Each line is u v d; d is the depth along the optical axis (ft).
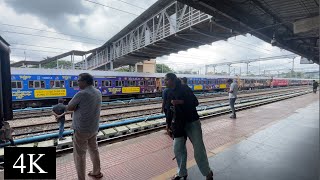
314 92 76.74
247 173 11.18
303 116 27.73
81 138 9.94
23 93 50.34
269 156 13.51
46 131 28.53
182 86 10.33
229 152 14.33
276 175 10.87
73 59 122.01
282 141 16.63
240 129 21.17
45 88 53.67
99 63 138.31
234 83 26.76
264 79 143.84
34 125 31.60
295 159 12.91
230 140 17.46
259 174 11.03
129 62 118.42
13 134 26.71
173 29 60.34
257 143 16.24
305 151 14.28
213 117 29.99
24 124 32.63
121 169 12.30
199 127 10.33
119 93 69.82
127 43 96.94
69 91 57.93
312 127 21.21
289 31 35.88
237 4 24.77
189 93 10.25
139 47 80.74
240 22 26.73
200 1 21.67
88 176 11.43
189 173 11.41
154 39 69.46
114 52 112.37
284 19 29.66
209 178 10.08
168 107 10.61
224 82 111.24
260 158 13.20
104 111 45.01
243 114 30.53
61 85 56.49
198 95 85.66
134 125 26.71
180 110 10.10
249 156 13.57
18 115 41.37
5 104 7.43
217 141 17.24
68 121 33.68
